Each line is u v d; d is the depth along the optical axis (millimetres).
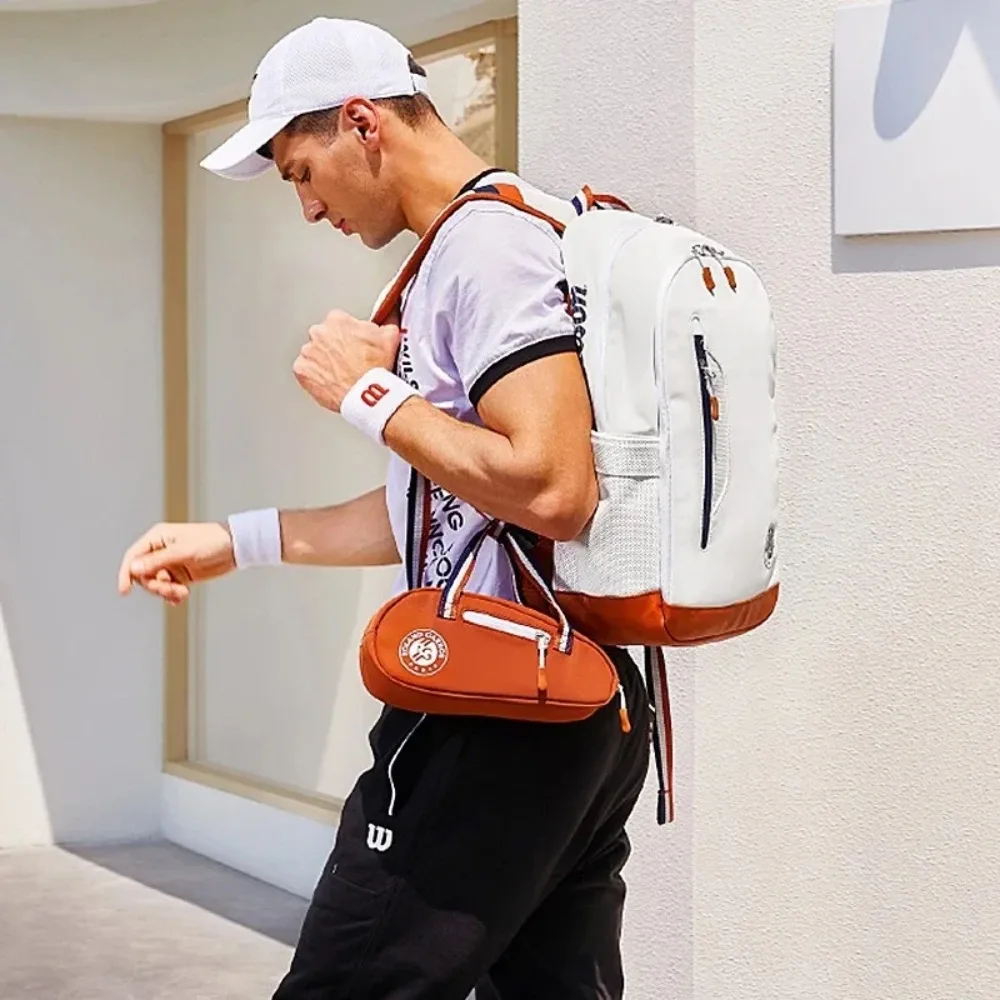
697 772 3285
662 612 2234
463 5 4516
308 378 2309
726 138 3168
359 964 2250
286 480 5953
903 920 3049
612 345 2240
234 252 6152
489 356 2184
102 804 6387
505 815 2229
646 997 3389
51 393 6203
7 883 5805
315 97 2395
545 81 3477
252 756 6176
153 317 6312
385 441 2234
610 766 2336
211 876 5914
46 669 6285
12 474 6184
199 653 6465
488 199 2285
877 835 3072
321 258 5695
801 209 3094
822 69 3055
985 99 2844
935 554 2982
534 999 2496
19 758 6281
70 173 6172
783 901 3189
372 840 2260
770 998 3211
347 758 5645
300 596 5883
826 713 3121
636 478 2232
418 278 2312
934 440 2973
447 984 2221
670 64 3232
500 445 2158
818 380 3094
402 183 2418
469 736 2232
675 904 3332
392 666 2174
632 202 3314
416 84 2441
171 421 6363
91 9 5844
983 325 2908
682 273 2248
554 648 2209
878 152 2961
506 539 2289
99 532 6305
